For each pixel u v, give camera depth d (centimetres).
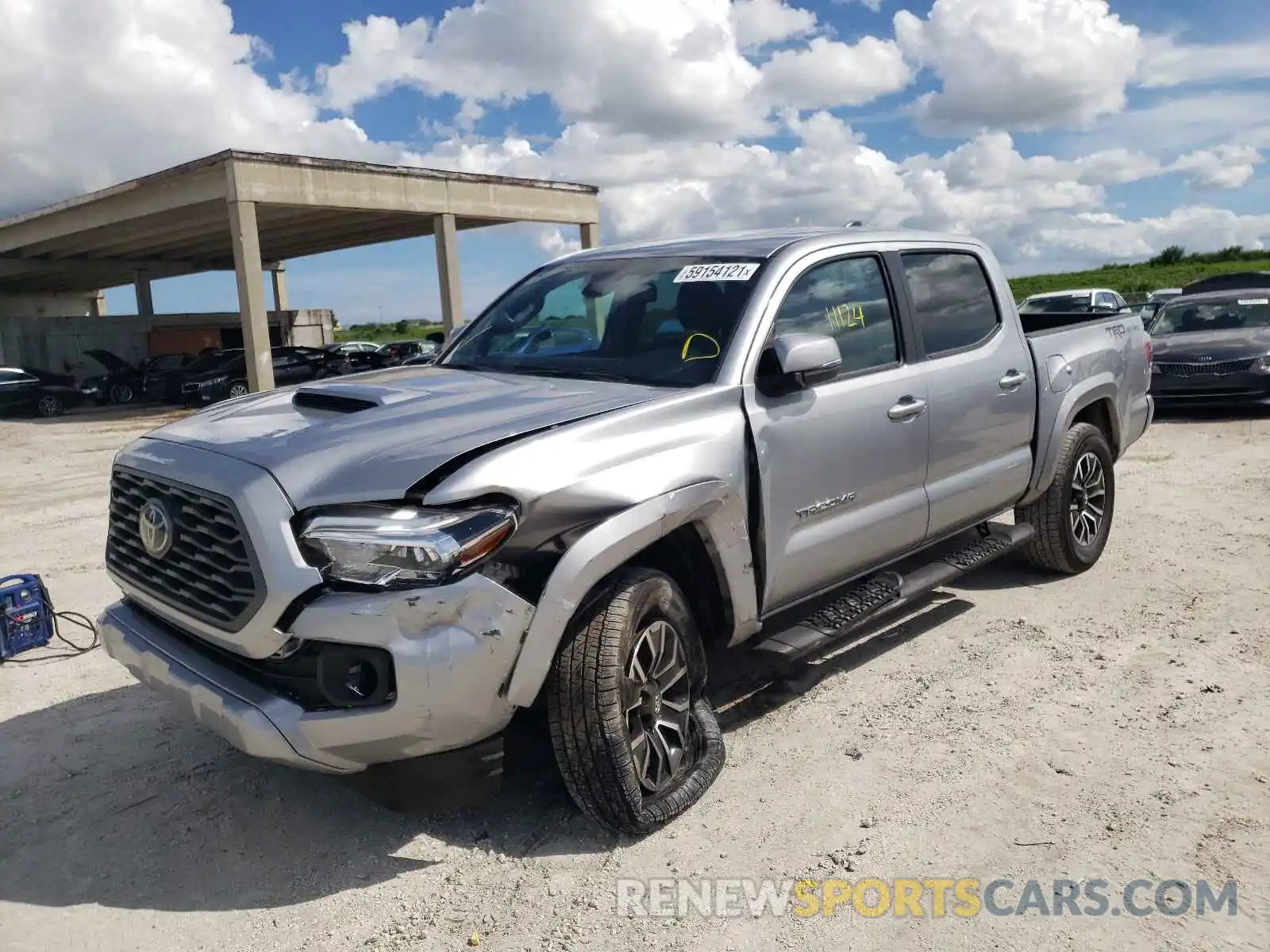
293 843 335
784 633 392
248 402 388
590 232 2862
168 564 324
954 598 564
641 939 276
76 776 390
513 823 341
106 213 2594
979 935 271
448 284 2522
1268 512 727
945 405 459
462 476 286
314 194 2248
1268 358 1146
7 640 527
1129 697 420
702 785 346
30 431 2103
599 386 369
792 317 396
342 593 281
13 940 288
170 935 288
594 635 308
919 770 364
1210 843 310
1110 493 605
